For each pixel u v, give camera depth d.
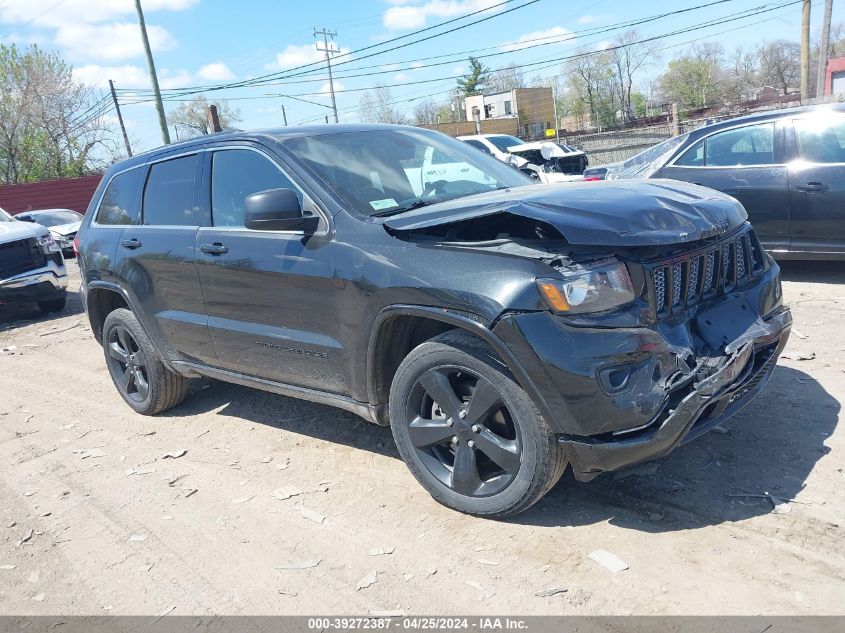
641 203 3.12
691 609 2.58
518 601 2.75
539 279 2.88
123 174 5.23
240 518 3.63
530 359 2.87
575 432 2.88
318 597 2.92
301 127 4.31
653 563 2.87
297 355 3.88
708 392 2.86
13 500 4.14
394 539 3.27
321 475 4.01
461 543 3.17
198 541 3.46
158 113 28.95
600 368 2.80
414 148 4.36
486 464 3.36
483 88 75.50
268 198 3.50
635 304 2.93
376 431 4.53
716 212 3.29
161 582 3.15
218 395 5.61
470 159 4.56
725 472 3.48
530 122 64.56
